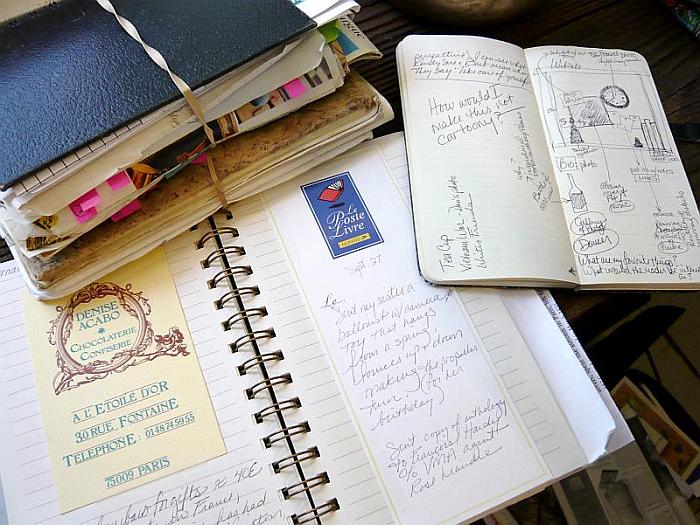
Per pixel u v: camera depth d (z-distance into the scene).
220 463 0.48
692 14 0.71
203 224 0.57
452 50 0.65
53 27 0.55
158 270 0.55
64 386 0.50
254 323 0.53
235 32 0.54
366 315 0.53
